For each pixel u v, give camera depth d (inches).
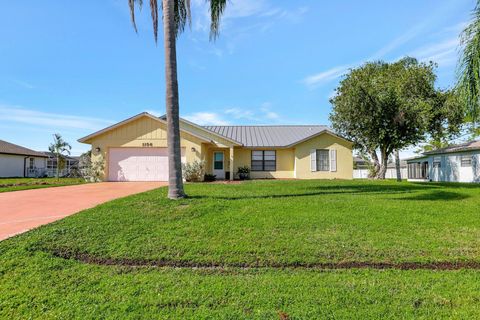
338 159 906.7
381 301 146.0
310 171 904.9
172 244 222.2
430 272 183.6
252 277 177.0
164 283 167.3
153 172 747.4
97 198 424.2
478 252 209.0
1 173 1263.5
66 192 496.7
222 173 926.4
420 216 297.9
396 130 759.7
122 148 756.6
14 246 216.1
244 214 296.5
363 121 788.0
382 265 195.0
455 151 948.6
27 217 305.9
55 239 230.4
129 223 267.1
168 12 372.8
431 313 135.0
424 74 853.2
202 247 217.2
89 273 181.6
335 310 137.9
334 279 171.8
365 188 536.1
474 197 430.0
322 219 280.2
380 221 277.0
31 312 139.0
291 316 133.5
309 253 207.5
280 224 264.7
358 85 794.8
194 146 754.8
